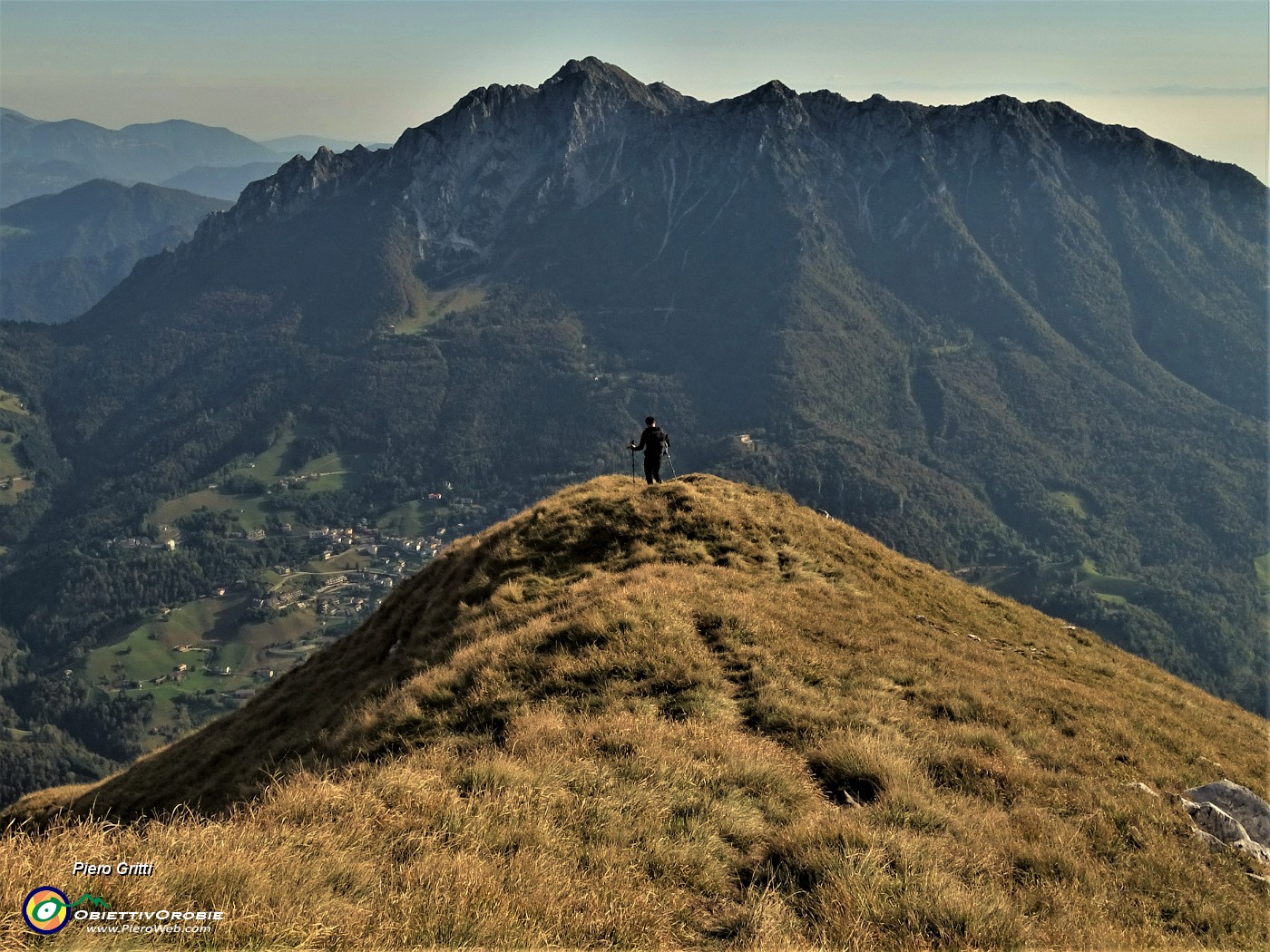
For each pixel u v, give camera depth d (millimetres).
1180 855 10406
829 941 6926
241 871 6453
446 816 8352
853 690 14664
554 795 9141
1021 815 10492
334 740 14883
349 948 5832
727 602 18062
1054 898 8438
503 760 10078
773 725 12703
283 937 5781
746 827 9102
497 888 6824
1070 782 12383
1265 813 12891
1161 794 13141
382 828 8078
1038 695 17375
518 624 18156
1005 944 7164
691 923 7367
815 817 9297
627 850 8172
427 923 6184
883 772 10812
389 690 17453
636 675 14078
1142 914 8742
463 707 13305
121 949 5438
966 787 11383
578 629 15859
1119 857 10156
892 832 8797
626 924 6824
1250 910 9375
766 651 15586
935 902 7523
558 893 7008
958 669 17609
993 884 8320
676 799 9500
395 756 11805
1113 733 16141
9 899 5645
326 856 7121
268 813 8312
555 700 13125
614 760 10469
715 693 13484
